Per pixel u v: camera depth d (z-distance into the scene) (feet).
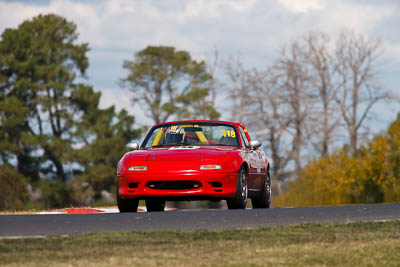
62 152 625.82
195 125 149.79
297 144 585.22
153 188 133.59
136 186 134.31
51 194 611.88
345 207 136.77
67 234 86.17
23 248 71.87
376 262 65.21
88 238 78.95
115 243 75.31
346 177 338.13
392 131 327.26
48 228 93.04
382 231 86.17
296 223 98.58
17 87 638.94
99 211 181.98
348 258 66.74
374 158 323.78
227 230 86.02
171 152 136.36
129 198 135.44
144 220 102.94
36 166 627.46
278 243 75.20
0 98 638.12
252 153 150.41
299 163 580.30
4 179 444.55
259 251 69.82
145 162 133.80
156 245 73.77
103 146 635.66
